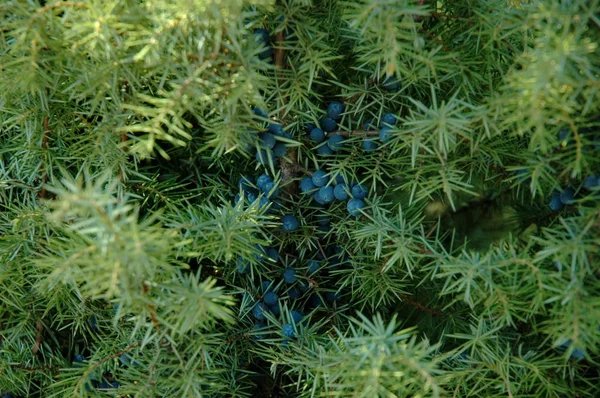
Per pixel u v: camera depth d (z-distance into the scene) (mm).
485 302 568
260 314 612
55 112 604
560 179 571
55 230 600
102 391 602
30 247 608
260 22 573
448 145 561
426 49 584
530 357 577
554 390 574
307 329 600
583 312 543
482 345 573
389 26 543
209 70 557
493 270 575
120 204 521
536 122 532
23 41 554
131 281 536
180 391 575
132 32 549
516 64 580
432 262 588
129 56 560
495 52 589
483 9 579
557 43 525
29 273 614
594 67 542
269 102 598
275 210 612
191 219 583
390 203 608
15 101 594
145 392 576
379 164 604
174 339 580
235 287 612
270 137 585
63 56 564
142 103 584
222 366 614
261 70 587
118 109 576
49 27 558
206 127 574
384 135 591
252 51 554
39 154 608
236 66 556
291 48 575
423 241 588
